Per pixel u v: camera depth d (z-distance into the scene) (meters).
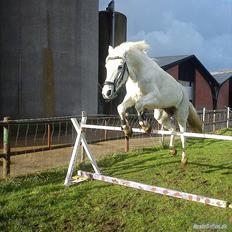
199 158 8.12
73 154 6.09
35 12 14.58
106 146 10.04
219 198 5.27
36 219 4.56
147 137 12.48
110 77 5.16
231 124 17.91
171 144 8.05
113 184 5.89
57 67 15.00
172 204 5.00
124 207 4.95
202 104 29.66
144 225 4.39
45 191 5.53
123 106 5.61
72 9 15.28
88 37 16.02
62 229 4.35
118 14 20.36
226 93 32.94
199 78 29.19
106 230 4.30
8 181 5.88
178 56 27.84
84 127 6.25
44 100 14.75
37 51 14.65
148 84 5.64
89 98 16.25
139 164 7.48
